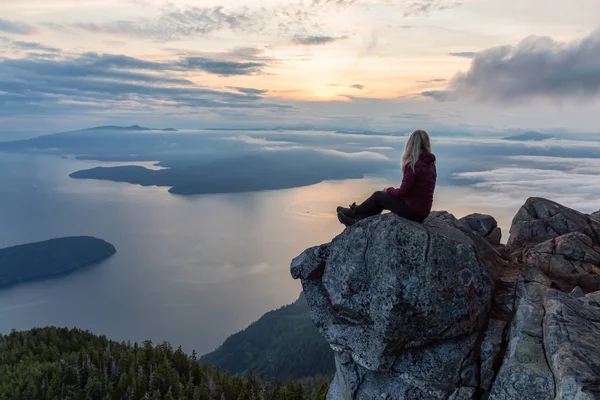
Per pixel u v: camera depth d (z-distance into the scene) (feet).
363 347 12.00
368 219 12.76
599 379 7.86
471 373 11.04
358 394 12.60
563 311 10.11
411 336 11.44
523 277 12.69
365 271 12.17
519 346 9.96
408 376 11.48
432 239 11.51
